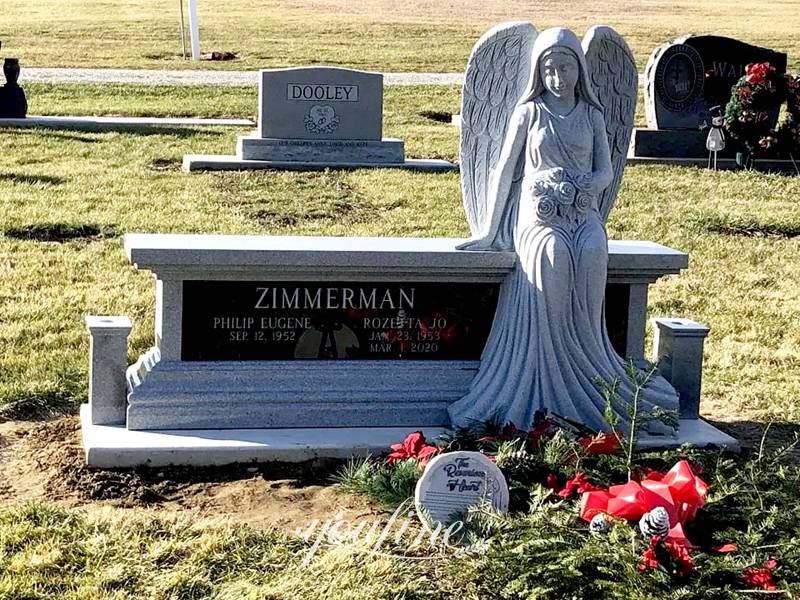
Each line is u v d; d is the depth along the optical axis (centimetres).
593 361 413
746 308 600
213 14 2492
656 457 378
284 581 318
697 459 376
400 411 417
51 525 341
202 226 714
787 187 921
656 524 318
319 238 430
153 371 404
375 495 367
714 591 308
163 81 1496
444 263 413
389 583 319
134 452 384
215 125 1134
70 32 2111
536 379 409
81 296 577
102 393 405
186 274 402
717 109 1029
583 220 409
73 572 319
